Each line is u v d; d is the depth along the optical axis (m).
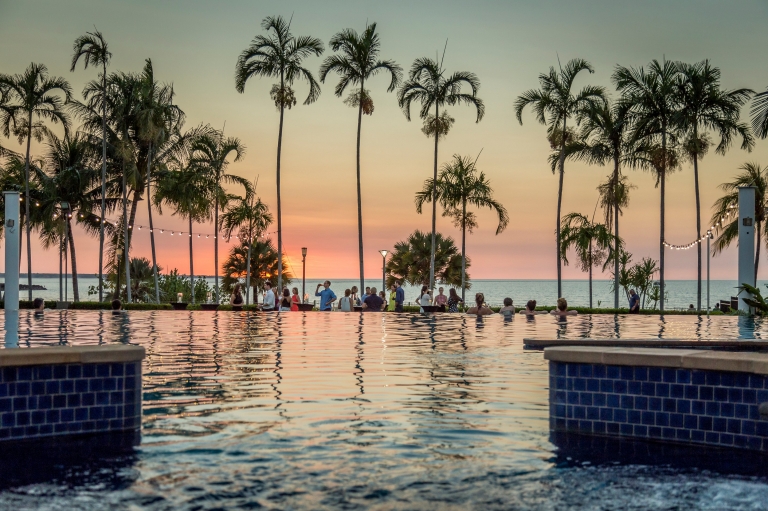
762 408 6.14
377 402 8.14
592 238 38.25
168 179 40.62
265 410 7.64
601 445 6.39
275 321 23.75
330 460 5.68
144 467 5.50
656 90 36.03
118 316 26.69
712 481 5.31
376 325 21.66
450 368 11.12
